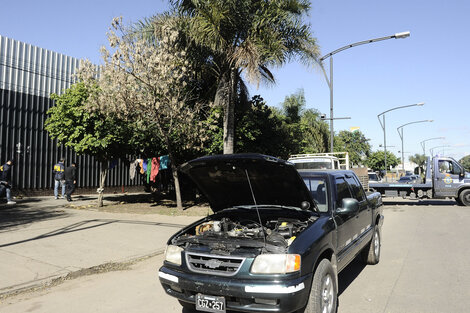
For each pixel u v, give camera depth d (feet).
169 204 50.60
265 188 15.28
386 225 37.22
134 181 74.84
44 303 15.23
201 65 46.24
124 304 15.08
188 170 15.24
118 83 37.83
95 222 34.55
